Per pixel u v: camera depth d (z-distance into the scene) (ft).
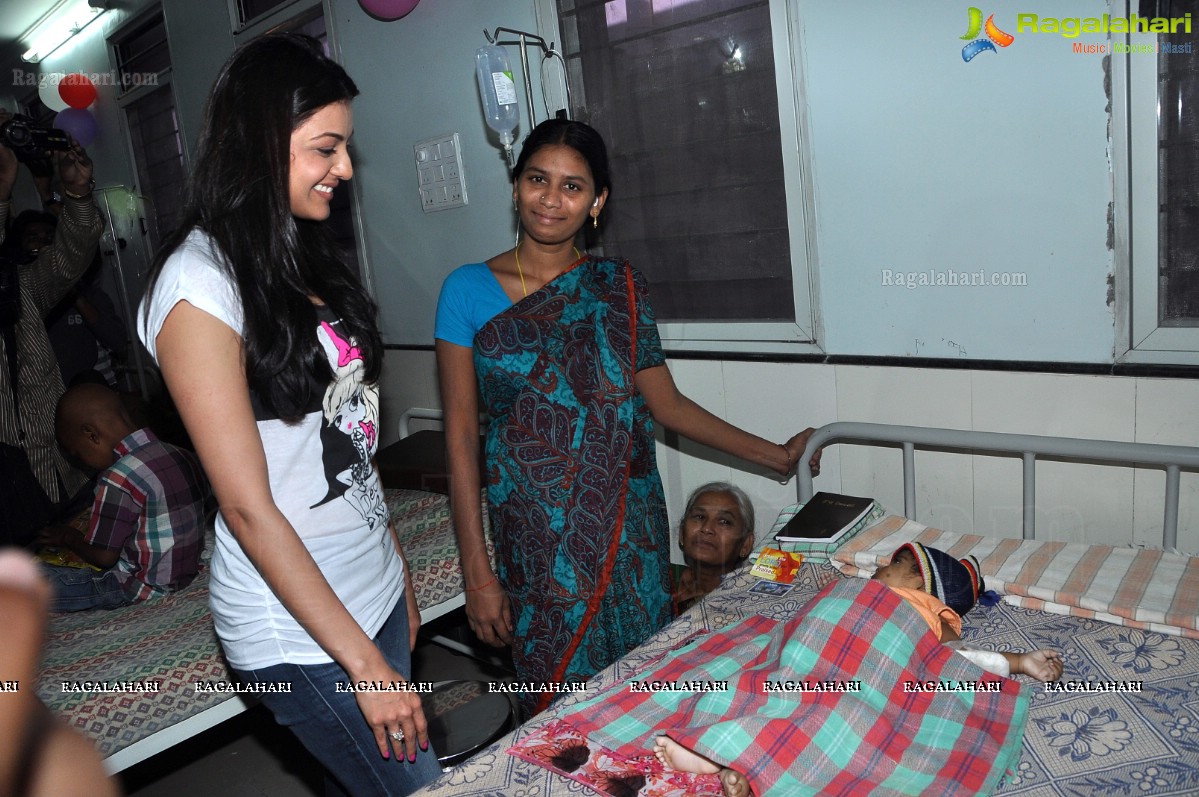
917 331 6.52
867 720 4.06
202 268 3.43
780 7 6.56
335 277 4.12
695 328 7.86
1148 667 4.58
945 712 4.23
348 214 10.85
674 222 7.83
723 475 8.02
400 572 4.61
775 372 7.38
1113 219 5.50
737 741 3.88
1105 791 3.74
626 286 5.62
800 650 4.42
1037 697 4.43
